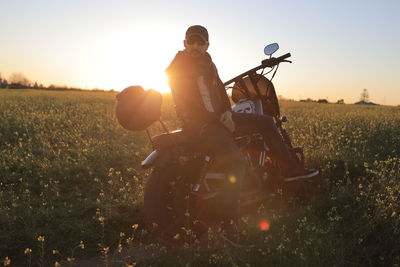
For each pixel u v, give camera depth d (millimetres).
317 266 3129
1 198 4590
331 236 3523
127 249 3613
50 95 28125
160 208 3553
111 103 19438
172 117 12086
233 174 3564
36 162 5996
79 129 8828
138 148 7203
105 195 4812
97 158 6430
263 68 4398
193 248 3445
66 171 5652
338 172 5477
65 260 3451
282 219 3982
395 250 3377
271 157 4242
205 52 3479
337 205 4246
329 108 21484
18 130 9062
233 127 3543
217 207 3621
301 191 4562
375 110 20391
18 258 3494
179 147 3562
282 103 25734
